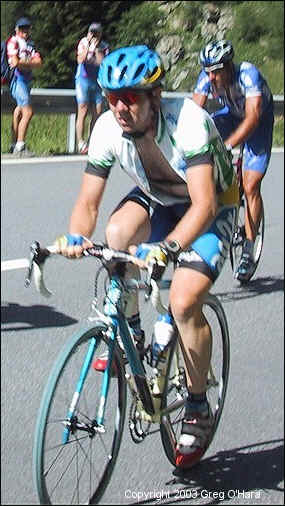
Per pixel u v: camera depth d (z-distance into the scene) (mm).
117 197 11398
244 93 6918
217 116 7316
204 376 4344
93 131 4180
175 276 4156
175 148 3963
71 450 3957
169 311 4352
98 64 14023
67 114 14883
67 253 3816
